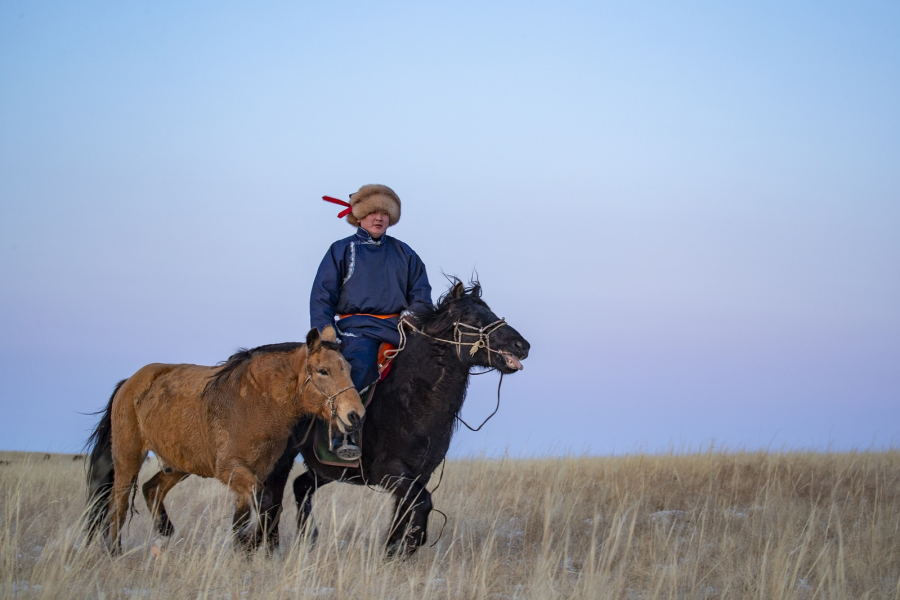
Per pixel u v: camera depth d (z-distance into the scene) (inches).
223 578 239.9
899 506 415.2
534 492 435.2
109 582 237.0
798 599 259.3
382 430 311.4
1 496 359.6
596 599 243.0
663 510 436.8
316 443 313.7
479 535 350.3
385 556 286.2
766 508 382.0
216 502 367.6
